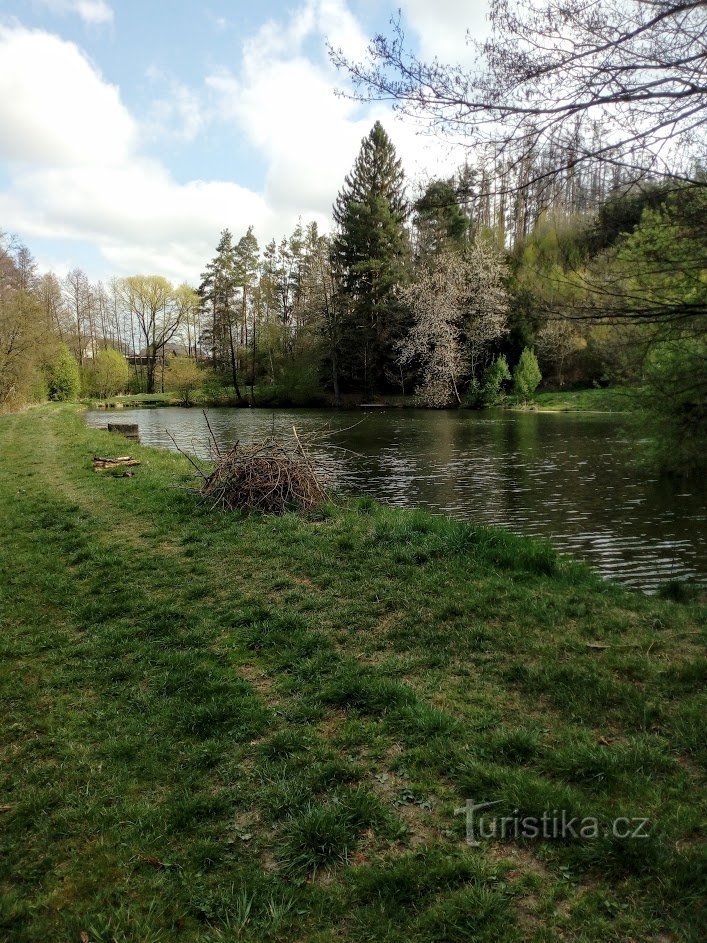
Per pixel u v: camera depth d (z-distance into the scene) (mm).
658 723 3596
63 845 2814
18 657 4828
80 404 51688
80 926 2369
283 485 9969
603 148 4633
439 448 21484
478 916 2316
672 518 10820
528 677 4188
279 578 6477
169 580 6539
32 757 3525
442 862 2590
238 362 62219
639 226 5238
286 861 2660
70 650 4883
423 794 3064
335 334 49344
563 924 2291
